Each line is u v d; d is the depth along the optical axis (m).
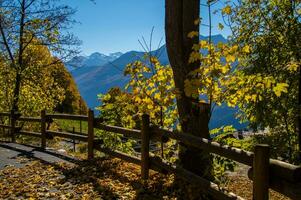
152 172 8.80
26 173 9.55
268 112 12.70
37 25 22.98
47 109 25.11
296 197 3.96
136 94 8.33
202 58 6.88
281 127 13.20
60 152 13.18
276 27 13.67
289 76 13.01
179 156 7.49
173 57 7.47
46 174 9.33
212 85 6.90
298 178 3.98
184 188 6.93
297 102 13.25
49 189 7.89
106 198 7.03
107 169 9.39
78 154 13.14
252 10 13.66
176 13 7.36
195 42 7.37
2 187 8.16
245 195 7.69
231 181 8.91
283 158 12.23
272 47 13.56
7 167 10.41
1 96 23.27
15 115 17.05
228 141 6.79
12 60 23.30
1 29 22.86
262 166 4.36
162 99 8.02
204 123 7.22
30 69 24.09
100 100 10.85
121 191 7.43
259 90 6.99
